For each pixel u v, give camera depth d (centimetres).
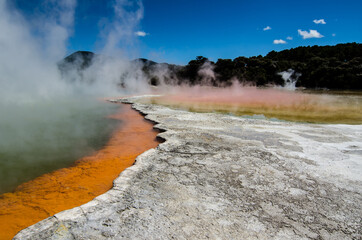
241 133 718
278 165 486
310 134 719
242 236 283
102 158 566
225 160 506
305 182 419
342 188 401
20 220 329
